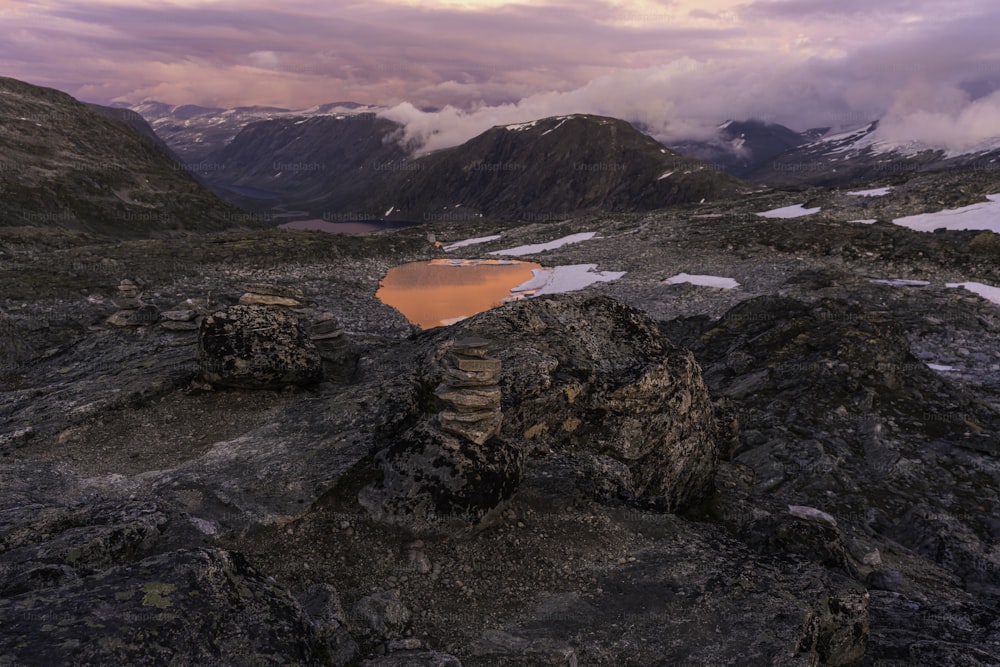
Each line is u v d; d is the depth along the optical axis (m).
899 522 17.47
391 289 61.78
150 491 10.18
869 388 24.30
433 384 11.86
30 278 47.75
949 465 20.36
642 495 13.25
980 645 9.91
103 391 14.05
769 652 7.91
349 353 17.62
